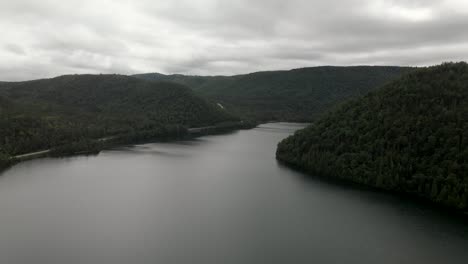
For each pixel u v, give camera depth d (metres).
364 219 94.75
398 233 86.44
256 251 78.06
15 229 87.19
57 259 73.31
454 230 87.25
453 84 128.88
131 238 83.50
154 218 95.81
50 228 88.19
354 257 75.62
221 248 79.25
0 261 72.00
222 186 126.94
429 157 111.00
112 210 101.56
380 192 115.38
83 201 108.75
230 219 95.88
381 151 123.12
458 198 96.75
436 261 74.00
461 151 104.25
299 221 94.69
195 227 90.69
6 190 117.81
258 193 118.50
